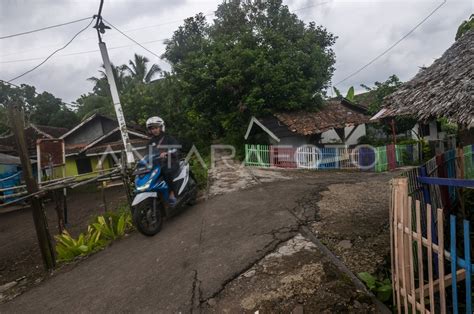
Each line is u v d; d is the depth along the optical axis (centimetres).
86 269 421
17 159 1611
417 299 248
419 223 228
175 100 1984
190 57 1672
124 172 645
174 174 548
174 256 390
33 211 476
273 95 1475
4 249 758
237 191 720
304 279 290
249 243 389
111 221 575
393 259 268
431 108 396
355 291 269
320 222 442
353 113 1650
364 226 412
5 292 424
